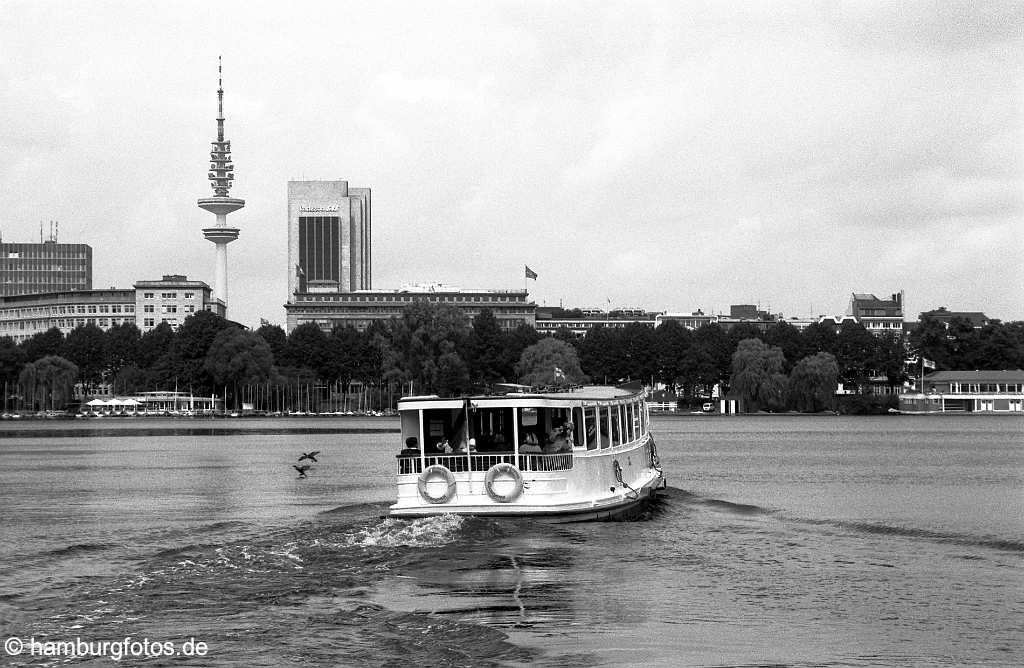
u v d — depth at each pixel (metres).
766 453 145.25
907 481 99.31
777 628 39.91
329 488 95.50
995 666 35.81
